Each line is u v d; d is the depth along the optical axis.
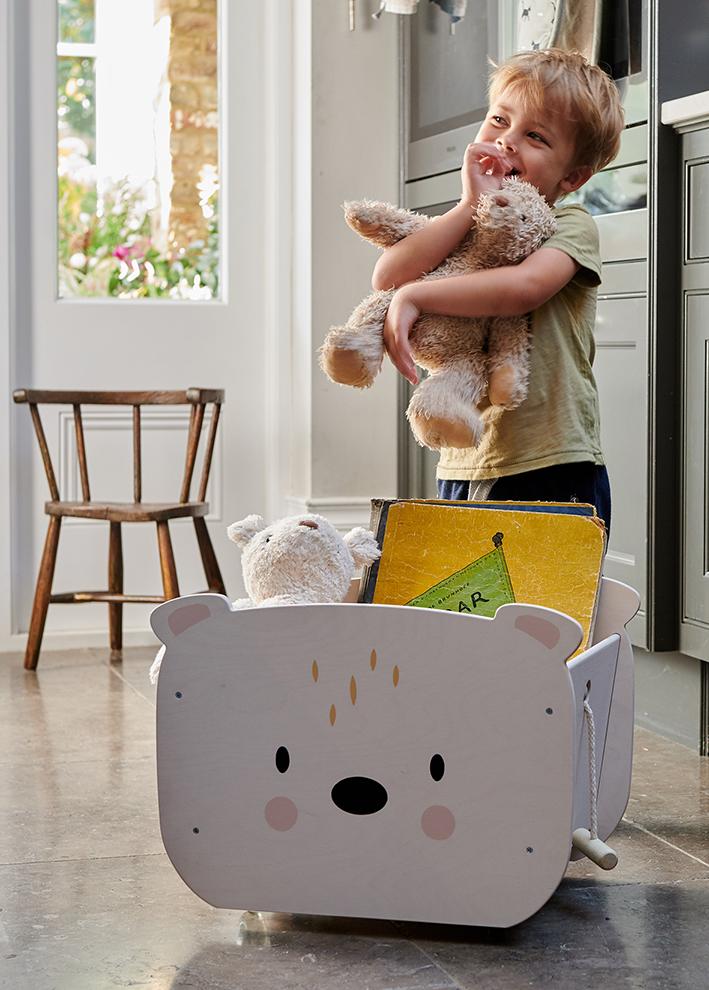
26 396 2.76
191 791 1.37
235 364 3.19
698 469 2.07
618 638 1.46
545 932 1.37
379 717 1.33
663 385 2.11
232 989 1.23
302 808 1.35
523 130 1.57
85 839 1.68
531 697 1.28
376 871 1.34
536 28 2.41
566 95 1.55
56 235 3.06
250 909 1.38
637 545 2.19
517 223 1.50
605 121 1.57
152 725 2.29
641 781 1.95
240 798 1.37
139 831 1.71
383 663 1.32
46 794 1.88
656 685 2.26
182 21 3.13
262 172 3.18
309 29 2.98
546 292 1.50
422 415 1.47
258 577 1.47
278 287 3.13
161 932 1.37
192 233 3.18
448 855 1.32
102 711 2.39
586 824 1.45
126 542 3.11
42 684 2.63
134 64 3.11
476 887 1.32
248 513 3.21
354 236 3.04
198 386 3.17
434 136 2.87
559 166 1.58
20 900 1.46
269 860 1.37
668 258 2.10
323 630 1.33
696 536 2.08
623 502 2.22
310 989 1.23
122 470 3.11
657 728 2.25
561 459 1.60
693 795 1.88
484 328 1.54
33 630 2.76
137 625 3.13
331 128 3.01
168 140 3.15
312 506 3.02
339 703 1.34
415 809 1.33
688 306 2.08
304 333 3.07
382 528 1.59
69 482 3.08
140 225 3.15
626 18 2.19
